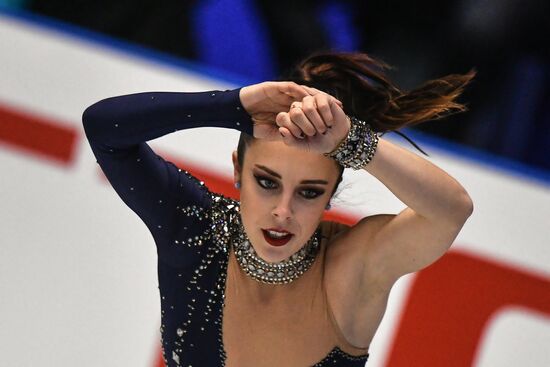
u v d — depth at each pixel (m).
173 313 7.95
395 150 6.69
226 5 15.83
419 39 16.05
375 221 7.61
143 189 7.39
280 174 6.94
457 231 7.00
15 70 14.83
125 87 15.12
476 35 16.03
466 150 15.44
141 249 13.95
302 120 6.22
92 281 13.75
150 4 15.71
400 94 7.40
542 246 14.70
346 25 15.95
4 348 13.41
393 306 13.84
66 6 15.54
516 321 14.10
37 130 14.43
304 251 7.71
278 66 15.77
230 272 7.79
